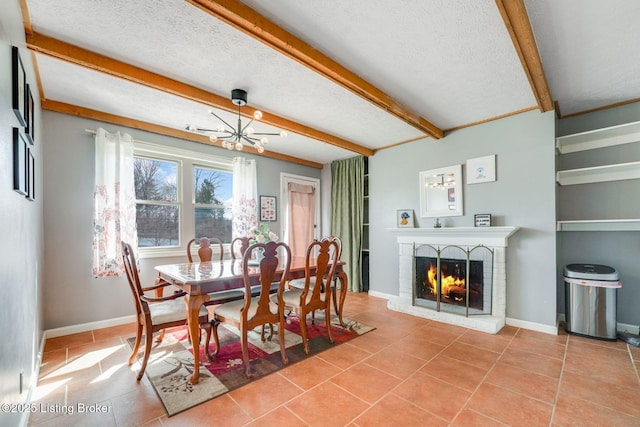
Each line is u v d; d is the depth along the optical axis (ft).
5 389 3.80
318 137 12.28
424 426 5.17
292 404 5.83
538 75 7.39
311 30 6.01
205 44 6.41
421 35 6.18
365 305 13.21
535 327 9.89
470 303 11.12
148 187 11.81
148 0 5.10
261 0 5.19
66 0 5.06
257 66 7.33
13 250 4.33
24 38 5.57
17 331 4.58
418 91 8.79
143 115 10.58
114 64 6.98
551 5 5.44
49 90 8.55
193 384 6.54
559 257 10.77
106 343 8.85
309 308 8.43
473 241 11.05
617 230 9.59
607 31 6.16
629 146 9.61
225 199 14.30
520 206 10.32
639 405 5.72
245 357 6.94
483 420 5.32
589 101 9.69
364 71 7.63
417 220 13.38
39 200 8.17
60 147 9.56
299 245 17.38
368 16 5.61
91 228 10.07
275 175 16.21
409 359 7.79
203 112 10.27
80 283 9.84
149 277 11.36
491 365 7.43
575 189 10.52
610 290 8.88
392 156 14.47
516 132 10.46
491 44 6.48
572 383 6.53
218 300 9.36
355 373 7.06
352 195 16.42
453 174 12.07
